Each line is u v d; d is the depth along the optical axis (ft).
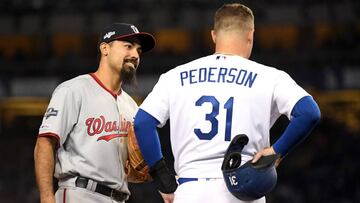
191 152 43.29
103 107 55.72
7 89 198.08
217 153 42.70
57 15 209.77
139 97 195.42
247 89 43.32
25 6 215.51
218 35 45.62
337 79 193.88
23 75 201.26
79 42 207.72
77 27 208.13
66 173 54.24
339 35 201.98
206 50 202.90
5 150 215.92
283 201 194.80
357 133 211.20
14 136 219.00
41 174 52.85
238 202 42.57
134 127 44.32
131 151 54.39
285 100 42.57
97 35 207.10
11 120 220.84
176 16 206.08
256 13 205.46
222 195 42.37
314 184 197.57
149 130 43.93
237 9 45.50
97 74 57.36
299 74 196.95
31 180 203.62
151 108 44.11
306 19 203.72
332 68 195.11
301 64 198.59
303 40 203.10
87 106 55.21
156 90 44.75
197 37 204.54
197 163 43.09
